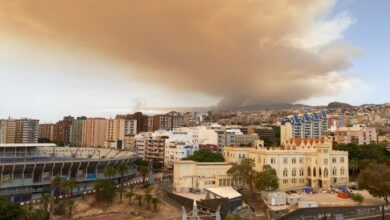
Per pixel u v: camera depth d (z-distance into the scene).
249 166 190.12
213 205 156.62
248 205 174.75
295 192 196.50
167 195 190.88
